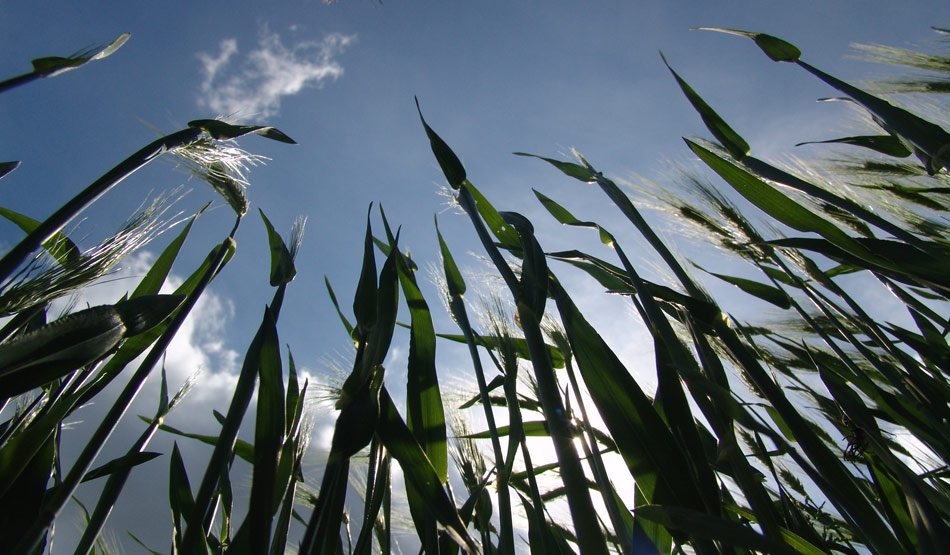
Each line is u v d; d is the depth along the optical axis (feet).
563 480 0.70
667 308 1.07
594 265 1.17
